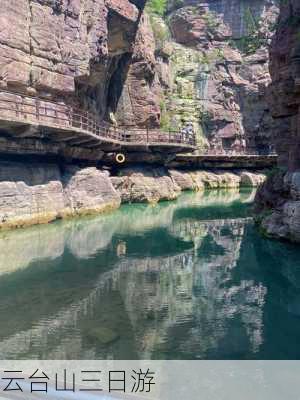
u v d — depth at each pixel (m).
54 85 24.06
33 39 22.41
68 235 20.11
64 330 9.55
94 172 27.59
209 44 58.59
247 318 10.60
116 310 10.90
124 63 38.88
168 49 51.19
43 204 21.77
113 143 29.91
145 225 24.45
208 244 19.50
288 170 19.91
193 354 8.61
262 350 8.87
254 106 58.09
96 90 33.50
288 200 19.14
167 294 12.33
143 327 9.87
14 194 19.73
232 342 9.21
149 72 41.03
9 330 9.52
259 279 13.99
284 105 21.14
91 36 27.77
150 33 42.09
